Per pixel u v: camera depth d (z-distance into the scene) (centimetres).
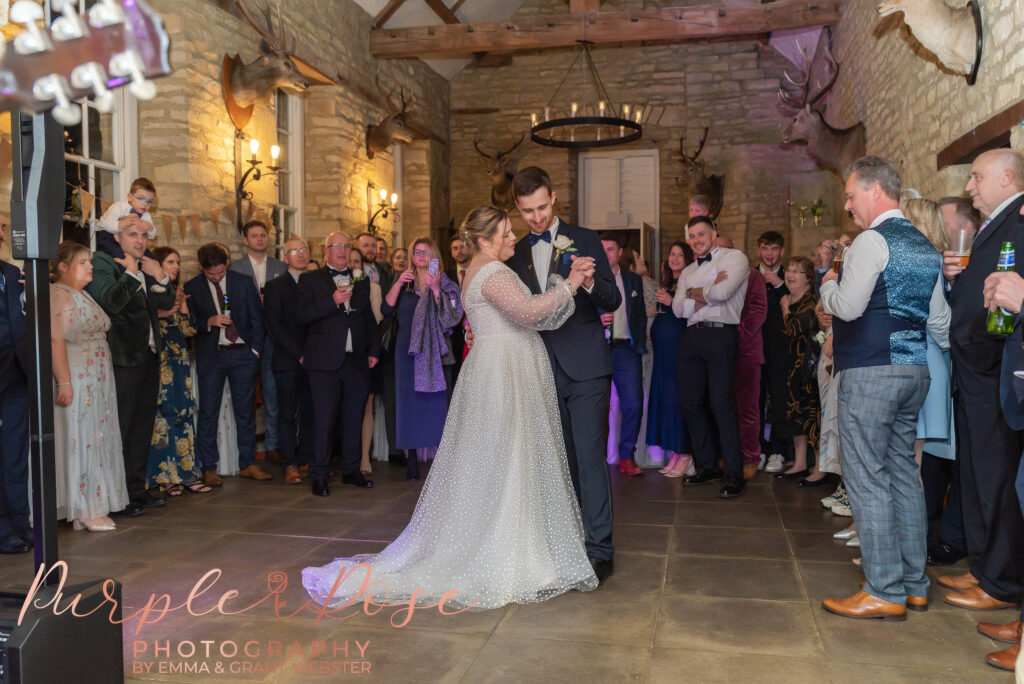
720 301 442
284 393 487
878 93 631
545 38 855
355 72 806
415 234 984
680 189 1038
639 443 542
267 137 666
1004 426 249
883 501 249
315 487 448
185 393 453
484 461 278
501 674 213
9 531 341
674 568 308
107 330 380
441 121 1052
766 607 263
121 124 517
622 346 494
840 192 908
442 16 920
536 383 286
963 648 228
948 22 394
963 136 404
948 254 251
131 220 400
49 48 123
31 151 167
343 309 455
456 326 499
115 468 381
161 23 117
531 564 273
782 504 419
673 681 207
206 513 404
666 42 1030
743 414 499
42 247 166
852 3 743
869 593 254
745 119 1013
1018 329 216
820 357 421
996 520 254
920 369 247
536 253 304
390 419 522
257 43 626
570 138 1059
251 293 495
